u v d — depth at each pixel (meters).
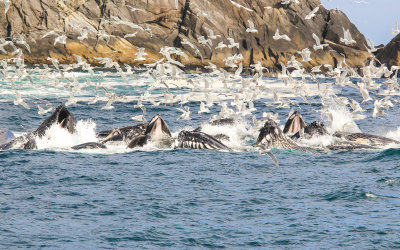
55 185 48.59
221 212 41.50
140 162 59.19
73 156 61.56
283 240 35.75
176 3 75.88
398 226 37.78
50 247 34.12
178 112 114.12
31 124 92.94
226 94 143.00
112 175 52.75
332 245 34.78
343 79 83.88
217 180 51.31
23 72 90.25
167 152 65.00
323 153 65.62
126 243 35.09
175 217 40.28
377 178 51.53
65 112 71.81
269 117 78.81
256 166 57.66
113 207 42.41
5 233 36.25
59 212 40.97
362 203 43.44
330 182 50.41
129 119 102.25
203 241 35.62
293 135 72.75
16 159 58.66
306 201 44.31
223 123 79.75
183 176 52.72
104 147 66.75
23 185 48.31
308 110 120.81
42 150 64.25
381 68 86.25
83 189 47.47
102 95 144.25
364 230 37.19
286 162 59.75
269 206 43.00
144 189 47.78
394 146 70.06
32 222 38.59
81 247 34.25
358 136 72.75
